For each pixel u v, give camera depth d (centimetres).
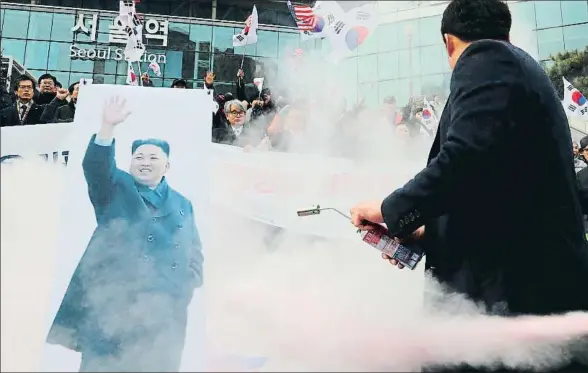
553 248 366
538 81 362
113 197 379
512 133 351
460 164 346
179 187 385
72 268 365
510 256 369
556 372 369
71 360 353
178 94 401
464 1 390
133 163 385
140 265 369
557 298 369
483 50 363
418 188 350
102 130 388
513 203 364
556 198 366
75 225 373
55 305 360
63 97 475
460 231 373
